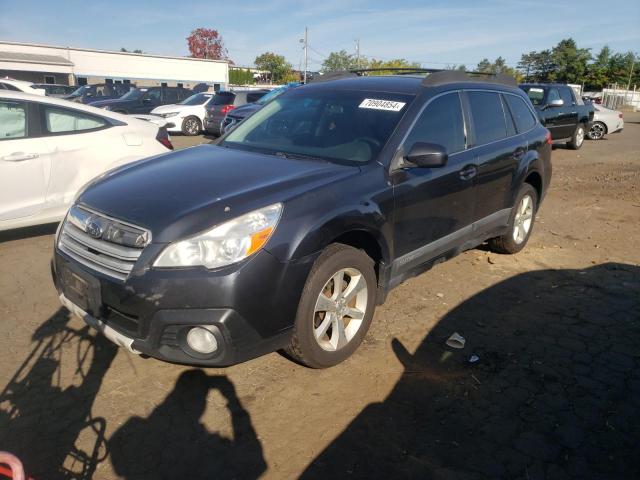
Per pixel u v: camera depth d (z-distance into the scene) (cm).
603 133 1922
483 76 504
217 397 296
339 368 328
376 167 347
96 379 310
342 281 325
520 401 299
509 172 485
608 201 847
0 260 496
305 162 354
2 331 362
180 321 264
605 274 502
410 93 401
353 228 315
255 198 290
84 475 238
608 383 319
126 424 272
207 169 343
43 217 533
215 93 1784
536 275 495
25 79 4347
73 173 548
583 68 7175
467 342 363
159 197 300
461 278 482
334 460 251
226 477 239
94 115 579
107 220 295
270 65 7019
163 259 268
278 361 335
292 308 288
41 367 320
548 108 1444
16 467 129
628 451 262
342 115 399
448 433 271
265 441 263
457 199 414
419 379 318
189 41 7406
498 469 247
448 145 410
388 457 253
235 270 266
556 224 698
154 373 318
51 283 445
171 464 246
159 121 1250
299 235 286
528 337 373
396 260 363
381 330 378
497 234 501
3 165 499
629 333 382
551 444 265
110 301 281
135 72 4738
